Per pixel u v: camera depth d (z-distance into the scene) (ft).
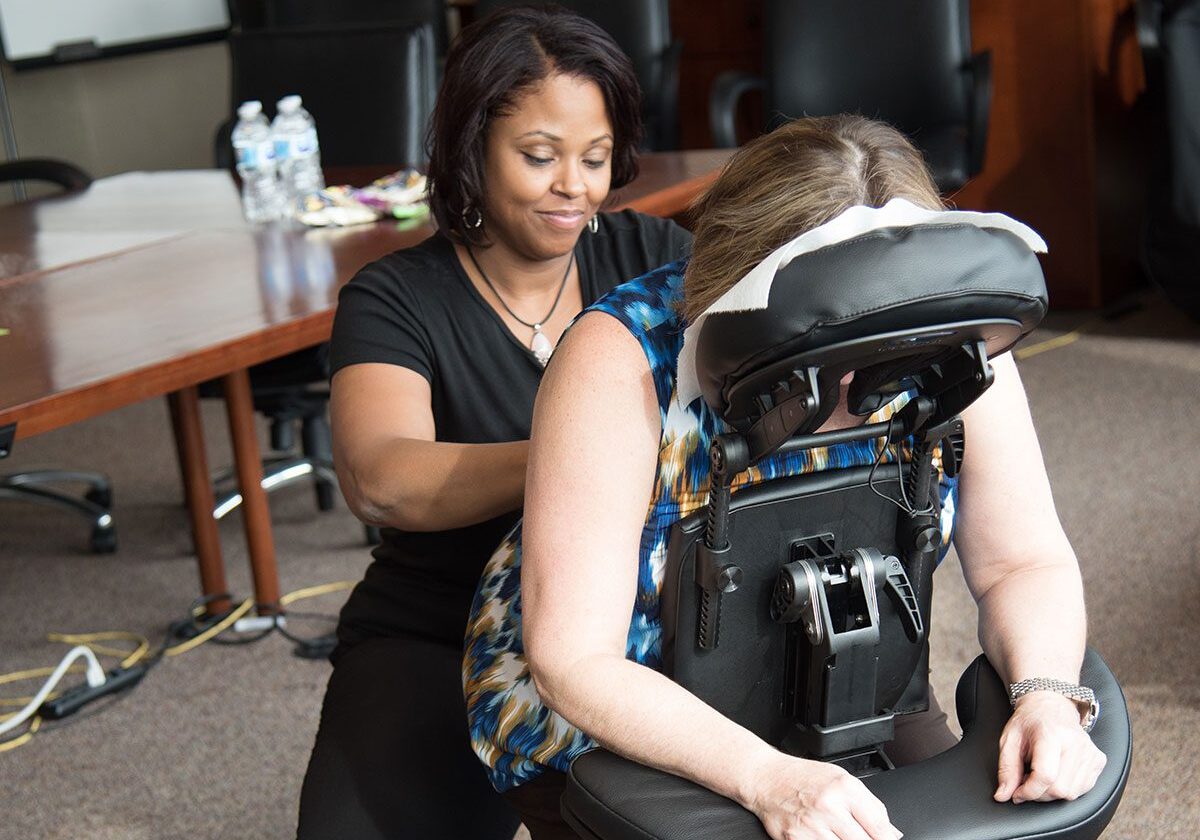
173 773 7.38
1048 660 3.67
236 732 7.75
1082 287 13.99
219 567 8.98
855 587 3.47
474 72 4.68
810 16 12.84
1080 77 13.34
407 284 4.95
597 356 3.49
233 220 9.65
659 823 3.19
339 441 4.72
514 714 3.82
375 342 4.86
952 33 12.51
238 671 8.43
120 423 13.34
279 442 10.77
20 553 10.38
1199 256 12.76
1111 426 11.10
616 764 3.38
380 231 8.98
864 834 3.09
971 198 14.24
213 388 9.11
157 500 11.27
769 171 3.30
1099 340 13.23
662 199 8.82
